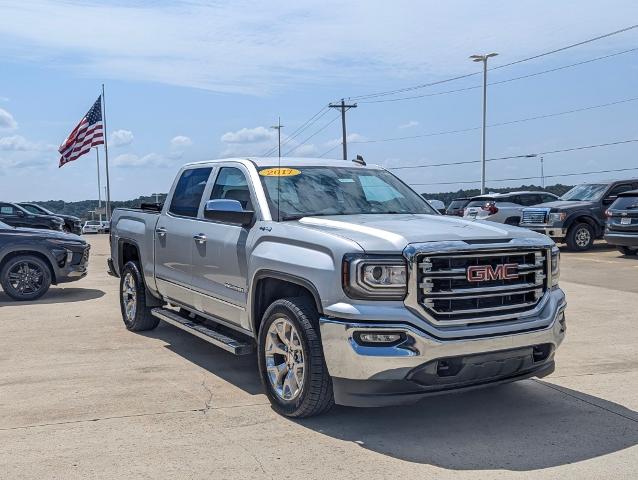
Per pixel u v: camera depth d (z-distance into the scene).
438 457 4.30
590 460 4.24
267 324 5.20
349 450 4.42
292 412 4.95
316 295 4.70
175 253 6.90
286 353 5.07
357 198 6.08
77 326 8.66
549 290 5.02
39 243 10.83
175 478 4.00
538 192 22.27
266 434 4.71
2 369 6.48
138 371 6.40
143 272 7.79
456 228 4.96
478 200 22.67
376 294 4.46
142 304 7.99
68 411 5.22
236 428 4.83
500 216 21.45
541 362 4.96
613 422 4.95
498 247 4.70
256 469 4.12
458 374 4.53
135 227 7.99
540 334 4.79
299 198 5.84
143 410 5.24
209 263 6.19
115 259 8.58
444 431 4.77
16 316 9.40
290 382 5.03
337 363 4.53
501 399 5.51
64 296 11.44
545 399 5.50
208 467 4.15
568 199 19.81
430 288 4.46
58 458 4.30
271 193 5.80
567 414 5.13
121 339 7.84
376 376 4.41
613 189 19.00
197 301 6.56
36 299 10.96
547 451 4.39
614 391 5.71
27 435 4.71
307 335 4.75
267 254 5.26
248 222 5.57
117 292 11.96
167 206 7.31
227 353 7.14
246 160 6.29
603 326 8.38
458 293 4.54
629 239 16.25
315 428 4.83
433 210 6.45
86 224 58.81
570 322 8.63
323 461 4.23
